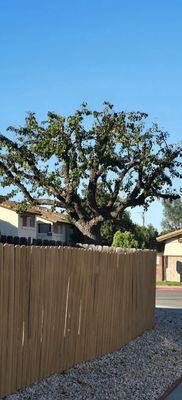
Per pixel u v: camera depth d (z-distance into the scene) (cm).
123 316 1126
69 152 1889
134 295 1211
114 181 1888
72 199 1848
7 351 688
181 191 1912
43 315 782
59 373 834
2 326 677
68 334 863
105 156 1833
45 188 1881
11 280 699
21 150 1877
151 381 902
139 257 1252
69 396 743
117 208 1869
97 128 1925
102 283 1002
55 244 1312
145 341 1206
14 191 1953
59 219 5641
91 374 872
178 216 9406
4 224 5016
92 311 955
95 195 1847
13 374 703
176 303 2538
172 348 1193
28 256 742
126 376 905
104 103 1928
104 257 1010
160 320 1595
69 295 865
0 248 678
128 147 1894
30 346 746
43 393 730
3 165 1878
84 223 1861
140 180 1859
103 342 1009
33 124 1938
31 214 5119
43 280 782
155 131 1931
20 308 721
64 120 1911
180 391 861
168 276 4716
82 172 1830
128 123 1938
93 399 754
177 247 4712
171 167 1919
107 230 5078
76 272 888
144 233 6147
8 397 685
